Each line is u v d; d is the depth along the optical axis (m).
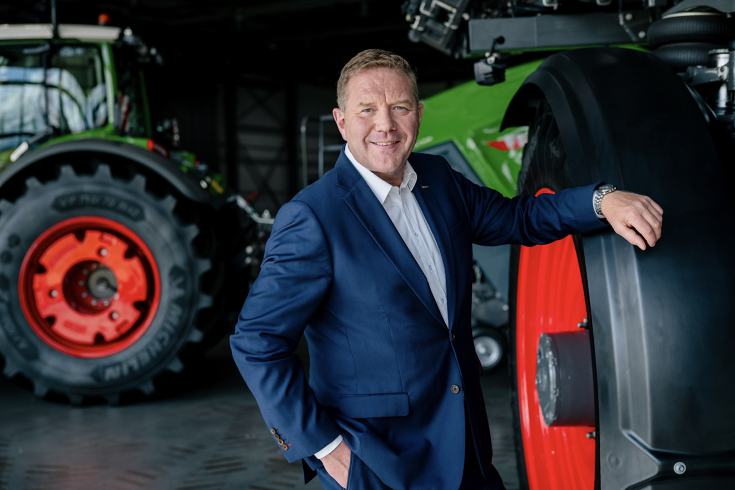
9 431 3.03
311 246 1.16
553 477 1.75
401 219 1.26
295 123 19.73
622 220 1.12
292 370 1.14
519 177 1.95
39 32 3.96
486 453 1.29
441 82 19.84
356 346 1.20
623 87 1.31
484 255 3.44
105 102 4.02
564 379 1.39
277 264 1.16
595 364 1.17
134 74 4.34
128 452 2.73
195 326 3.39
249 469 2.53
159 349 3.36
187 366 3.47
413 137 1.22
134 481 2.42
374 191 1.24
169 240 3.35
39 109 4.00
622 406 1.12
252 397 3.56
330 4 13.41
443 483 1.20
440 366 1.22
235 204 3.96
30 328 3.38
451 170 1.43
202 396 3.60
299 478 2.44
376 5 14.30
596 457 1.21
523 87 1.72
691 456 1.08
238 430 3.00
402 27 14.88
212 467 2.55
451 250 1.29
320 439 1.14
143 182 3.36
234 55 16.41
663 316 1.10
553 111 1.40
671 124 1.24
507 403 3.30
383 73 1.19
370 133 1.19
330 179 1.23
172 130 5.39
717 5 1.41
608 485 1.14
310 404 1.15
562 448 1.71
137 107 4.36
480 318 3.89
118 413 3.30
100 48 4.01
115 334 3.37
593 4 2.11
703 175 1.18
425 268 1.25
